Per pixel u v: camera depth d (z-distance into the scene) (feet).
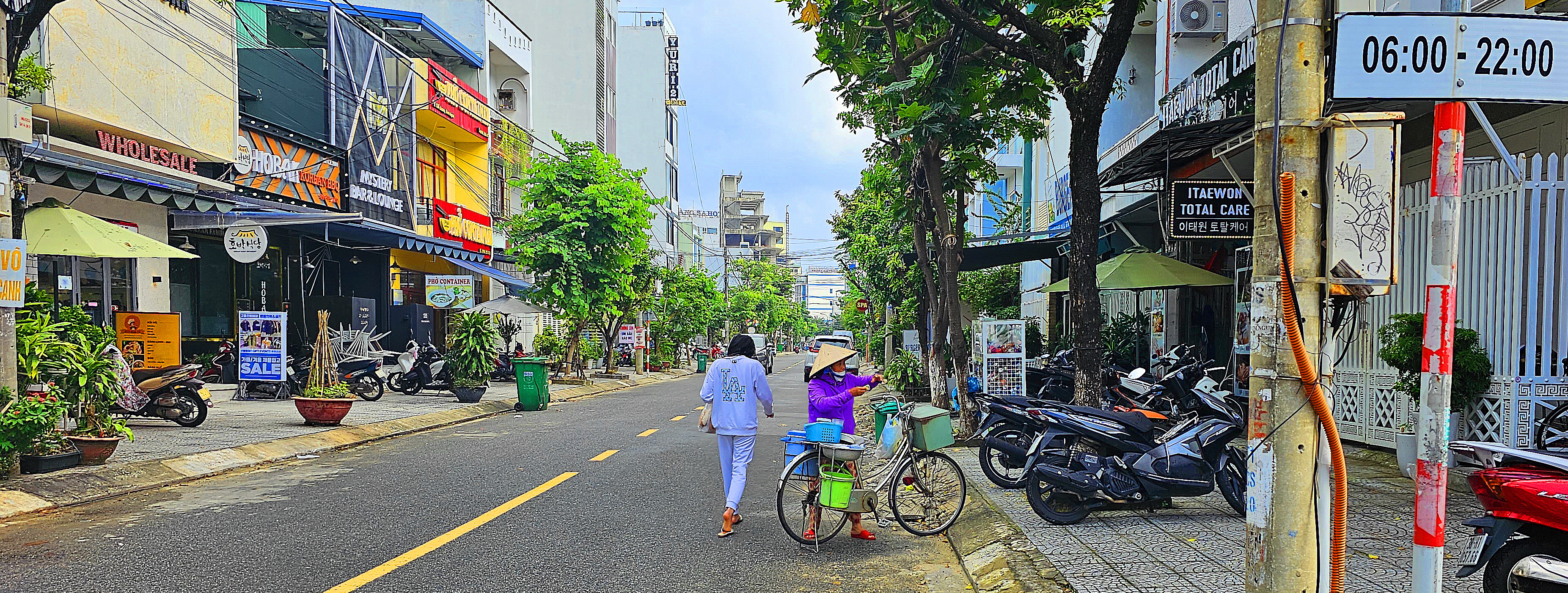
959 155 39.06
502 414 58.70
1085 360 29.35
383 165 82.43
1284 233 11.13
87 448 30.01
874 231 73.46
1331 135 11.05
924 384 68.23
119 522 24.00
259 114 66.39
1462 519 21.85
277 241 71.82
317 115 72.74
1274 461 11.40
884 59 38.01
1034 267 86.99
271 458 35.65
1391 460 31.32
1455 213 10.88
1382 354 28.40
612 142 158.40
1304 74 11.22
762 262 257.14
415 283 93.91
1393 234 10.96
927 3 31.19
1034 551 20.70
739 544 22.63
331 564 19.86
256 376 52.54
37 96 43.29
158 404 42.57
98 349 32.14
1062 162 76.38
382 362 71.92
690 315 140.05
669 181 195.83
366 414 51.60
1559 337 26.07
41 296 32.65
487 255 96.99
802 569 20.57
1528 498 14.39
